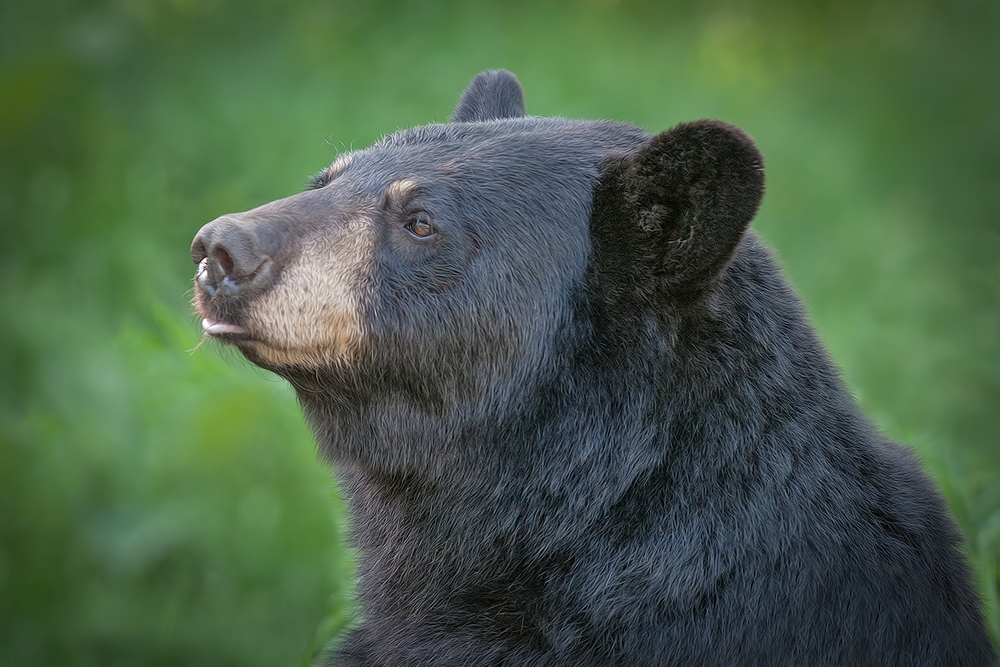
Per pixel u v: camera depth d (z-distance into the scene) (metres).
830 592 6.39
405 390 6.82
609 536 6.59
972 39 20.42
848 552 6.44
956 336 12.05
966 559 7.02
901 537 6.55
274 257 6.67
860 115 18.94
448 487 6.91
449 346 6.73
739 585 6.40
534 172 6.82
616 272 6.60
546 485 6.71
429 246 6.73
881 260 14.47
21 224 12.70
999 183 17.08
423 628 7.01
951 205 16.72
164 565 9.30
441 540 6.97
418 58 16.91
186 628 9.11
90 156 13.29
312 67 16.33
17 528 9.05
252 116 15.13
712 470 6.51
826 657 6.35
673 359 6.54
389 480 7.06
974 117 18.73
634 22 19.80
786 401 6.63
